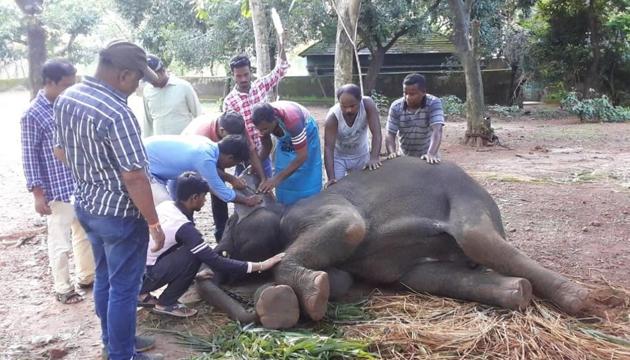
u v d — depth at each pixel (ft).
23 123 15.16
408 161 16.94
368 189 16.40
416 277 15.69
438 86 83.30
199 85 96.22
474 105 44.73
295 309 13.62
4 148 42.70
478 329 13.26
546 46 76.43
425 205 15.87
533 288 14.53
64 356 13.33
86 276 17.01
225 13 64.90
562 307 14.03
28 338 14.19
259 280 16.44
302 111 16.92
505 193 27.45
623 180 30.60
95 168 11.32
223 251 16.40
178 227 14.11
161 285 14.39
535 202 25.61
